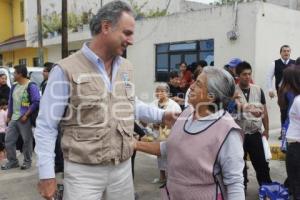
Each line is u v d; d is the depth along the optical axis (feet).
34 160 23.95
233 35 34.65
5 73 29.22
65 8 38.06
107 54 8.29
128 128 8.70
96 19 8.13
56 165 19.30
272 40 34.45
